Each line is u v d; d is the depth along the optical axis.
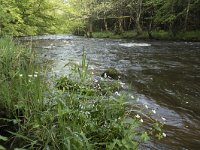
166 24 36.38
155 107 6.48
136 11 38.84
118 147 3.53
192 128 5.41
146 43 25.50
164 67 12.05
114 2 41.59
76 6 45.25
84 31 49.03
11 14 15.92
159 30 37.12
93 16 44.69
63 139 3.31
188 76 10.13
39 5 19.70
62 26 23.45
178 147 4.57
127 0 39.81
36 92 4.05
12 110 4.09
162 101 7.04
